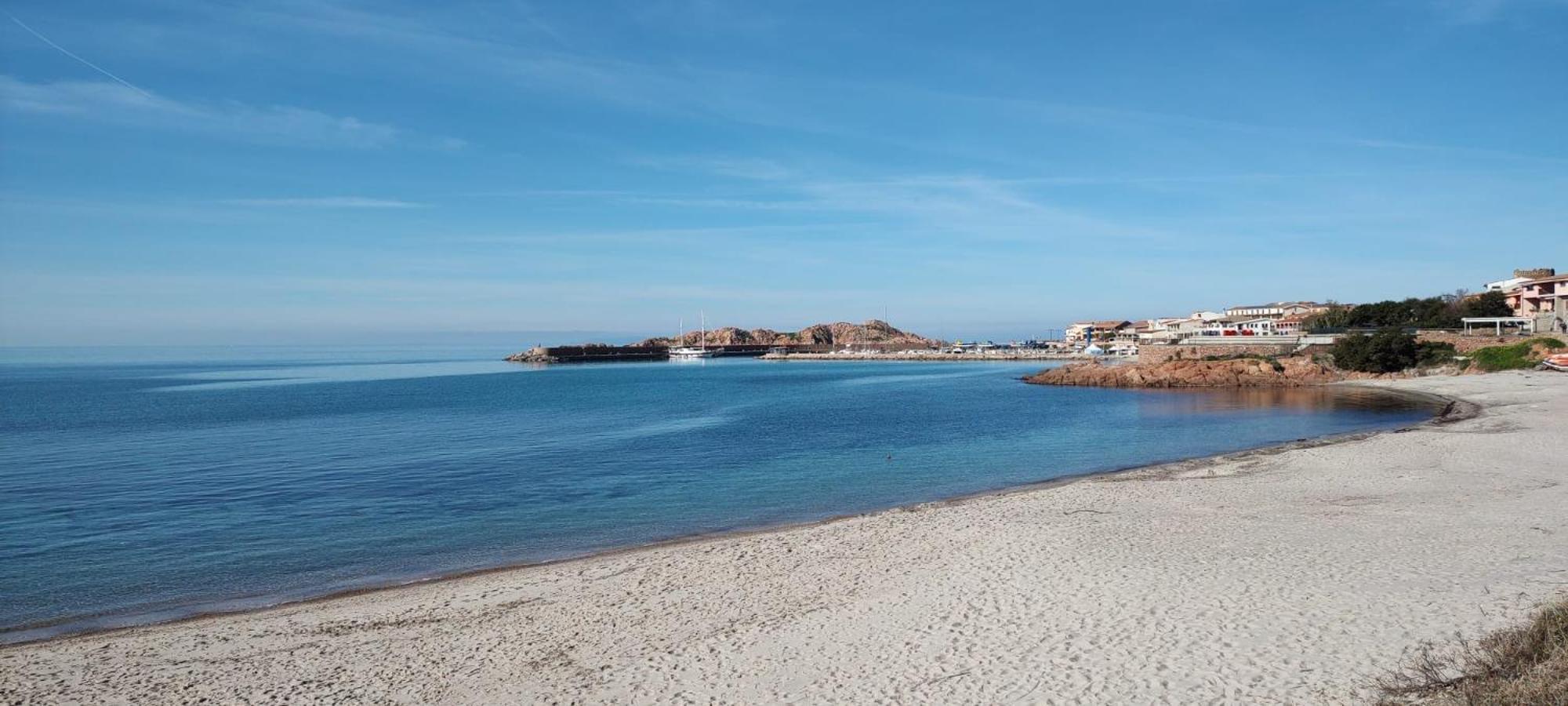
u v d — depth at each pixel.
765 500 32.94
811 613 16.61
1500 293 112.44
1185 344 117.38
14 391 120.31
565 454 47.19
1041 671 12.66
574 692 13.33
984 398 89.06
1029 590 16.78
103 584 22.41
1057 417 66.50
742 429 60.22
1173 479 31.73
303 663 15.35
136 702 13.82
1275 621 13.97
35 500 34.84
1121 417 66.12
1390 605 14.41
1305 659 12.29
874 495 33.53
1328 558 18.06
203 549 26.17
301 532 28.41
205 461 46.03
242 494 35.62
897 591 17.69
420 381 147.25
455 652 15.60
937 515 25.83
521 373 185.25
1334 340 105.62
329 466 43.62
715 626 16.25
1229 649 12.92
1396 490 26.91
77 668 15.53
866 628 15.35
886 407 79.12
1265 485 29.00
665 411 77.25
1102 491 29.06
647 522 29.31
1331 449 37.66
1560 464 30.72
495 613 18.06
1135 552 19.25
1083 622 14.62
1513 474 29.08
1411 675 11.30
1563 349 80.56
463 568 23.52
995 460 42.59
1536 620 11.99
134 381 152.75
